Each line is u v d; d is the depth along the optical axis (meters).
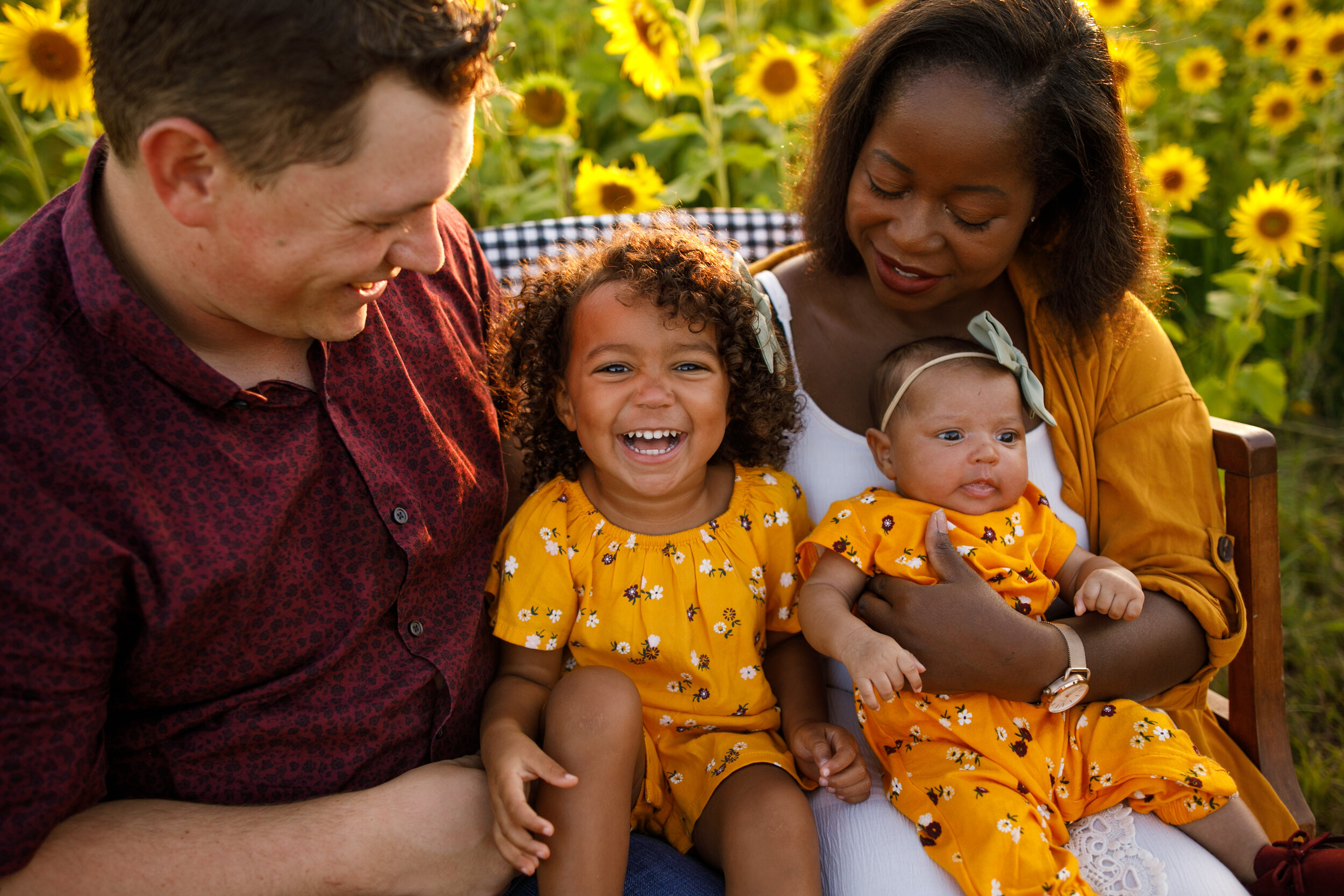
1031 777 1.51
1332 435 3.40
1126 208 1.66
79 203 1.14
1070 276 1.70
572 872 1.34
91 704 1.14
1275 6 3.37
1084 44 1.54
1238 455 1.68
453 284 1.59
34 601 1.07
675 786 1.62
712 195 3.18
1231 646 1.63
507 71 3.72
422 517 1.38
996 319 1.80
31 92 2.16
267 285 1.12
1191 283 3.80
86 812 1.20
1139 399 1.75
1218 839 1.52
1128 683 1.59
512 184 3.27
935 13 1.48
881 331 1.82
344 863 1.26
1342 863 1.40
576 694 1.45
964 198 1.51
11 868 1.09
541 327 1.68
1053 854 1.45
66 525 1.08
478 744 1.56
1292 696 2.54
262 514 1.21
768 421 1.72
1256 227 2.84
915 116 1.47
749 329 1.67
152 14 0.98
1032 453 1.76
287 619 1.28
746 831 1.45
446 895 1.34
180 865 1.19
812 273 1.86
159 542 1.13
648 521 1.69
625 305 1.58
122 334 1.13
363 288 1.19
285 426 1.26
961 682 1.53
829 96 1.70
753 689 1.66
